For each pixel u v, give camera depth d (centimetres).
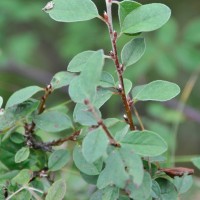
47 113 40
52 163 40
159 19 37
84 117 35
